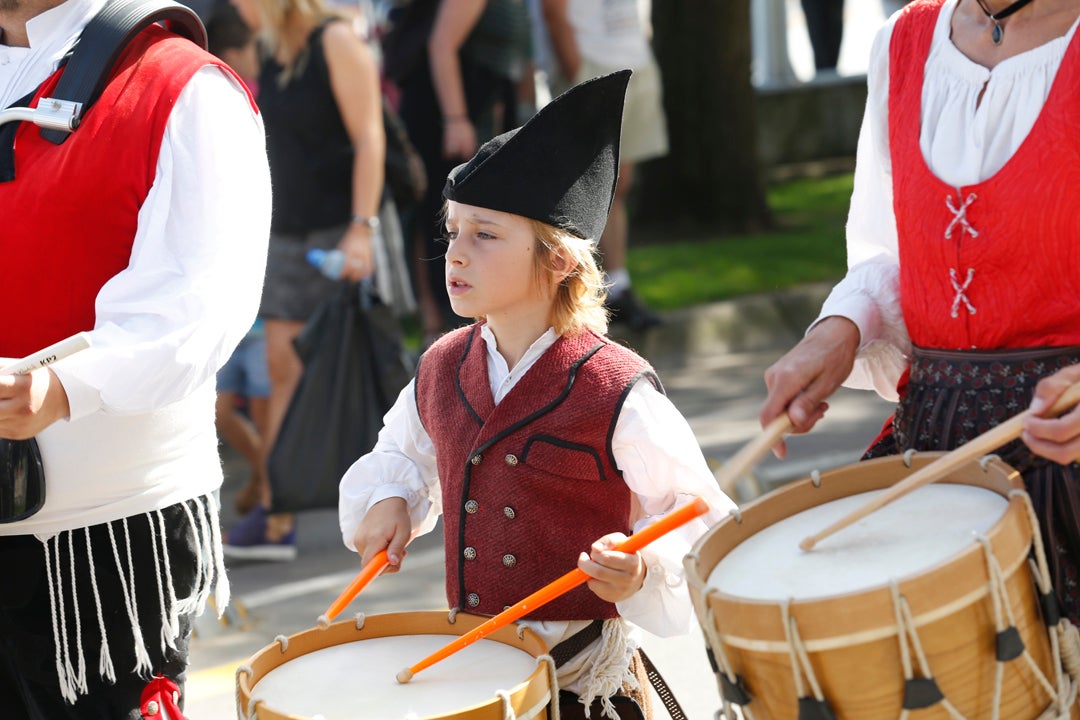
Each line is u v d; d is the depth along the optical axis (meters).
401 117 23.06
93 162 8.13
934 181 7.64
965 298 7.59
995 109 7.46
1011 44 7.51
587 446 8.05
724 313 27.44
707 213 34.62
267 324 16.73
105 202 8.16
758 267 30.39
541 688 7.23
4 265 8.20
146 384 7.88
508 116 23.50
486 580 8.23
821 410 7.98
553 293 8.23
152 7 8.41
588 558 7.41
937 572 6.21
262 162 8.59
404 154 17.44
